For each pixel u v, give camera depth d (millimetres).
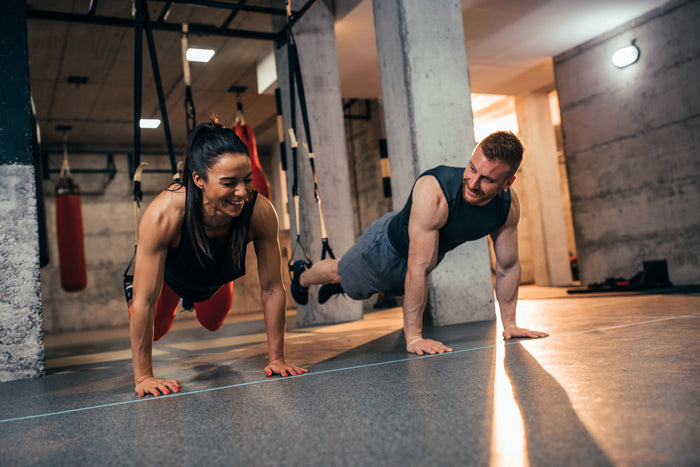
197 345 3887
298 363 2336
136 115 2314
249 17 6680
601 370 1566
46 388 2254
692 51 5879
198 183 1662
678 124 6074
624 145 6723
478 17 6258
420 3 3814
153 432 1282
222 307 2525
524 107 9383
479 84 8672
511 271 2488
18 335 2682
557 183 9367
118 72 8055
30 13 4051
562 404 1220
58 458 1120
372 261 2531
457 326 3451
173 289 2182
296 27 5211
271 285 2051
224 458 1023
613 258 6957
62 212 9367
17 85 2785
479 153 2018
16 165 2742
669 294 4625
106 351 4332
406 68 3748
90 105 9344
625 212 6766
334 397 1513
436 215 2156
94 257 11438
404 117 3807
